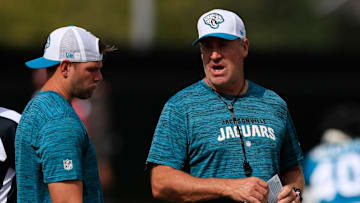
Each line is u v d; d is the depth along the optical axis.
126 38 94.12
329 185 18.80
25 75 35.84
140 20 71.12
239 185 14.46
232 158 14.92
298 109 37.25
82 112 30.61
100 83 31.80
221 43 15.23
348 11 123.00
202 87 15.54
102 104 31.67
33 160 14.19
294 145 16.19
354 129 19.19
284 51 37.41
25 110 14.78
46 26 98.62
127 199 37.00
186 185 14.63
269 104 15.73
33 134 14.19
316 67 37.28
